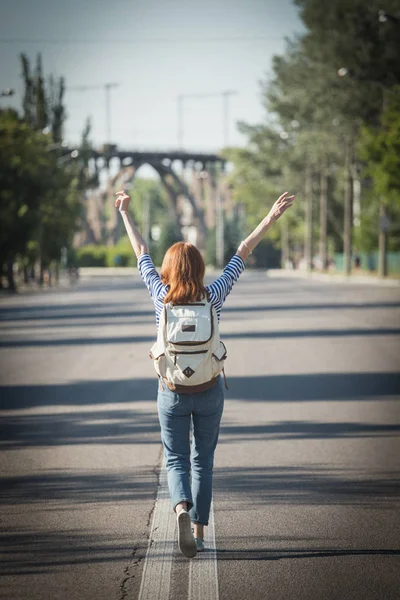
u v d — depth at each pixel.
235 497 9.48
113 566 7.33
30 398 16.94
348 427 13.57
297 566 7.29
